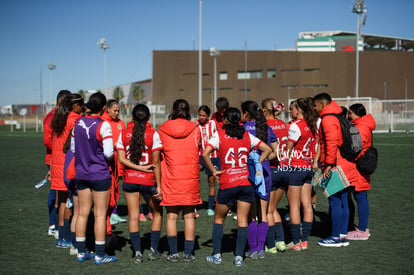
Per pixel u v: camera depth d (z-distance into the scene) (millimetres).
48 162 6098
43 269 4574
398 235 5840
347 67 74625
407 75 75062
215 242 4797
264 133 4910
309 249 5297
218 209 4801
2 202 8477
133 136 4836
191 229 4859
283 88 76125
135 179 4848
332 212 5371
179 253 5227
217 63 77000
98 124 4680
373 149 5547
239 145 4680
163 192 4805
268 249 5223
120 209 8031
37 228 6398
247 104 5316
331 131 5168
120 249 5414
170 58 77562
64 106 5344
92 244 5547
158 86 77812
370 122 5812
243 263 4762
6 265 4699
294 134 5098
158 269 4582
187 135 4828
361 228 5668
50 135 5766
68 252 5223
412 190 9281
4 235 5996
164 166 4871
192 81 77438
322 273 4375
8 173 12891
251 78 76938
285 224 6785
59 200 5465
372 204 7867
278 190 5227
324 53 75000
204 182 11703
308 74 75438
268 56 76188
